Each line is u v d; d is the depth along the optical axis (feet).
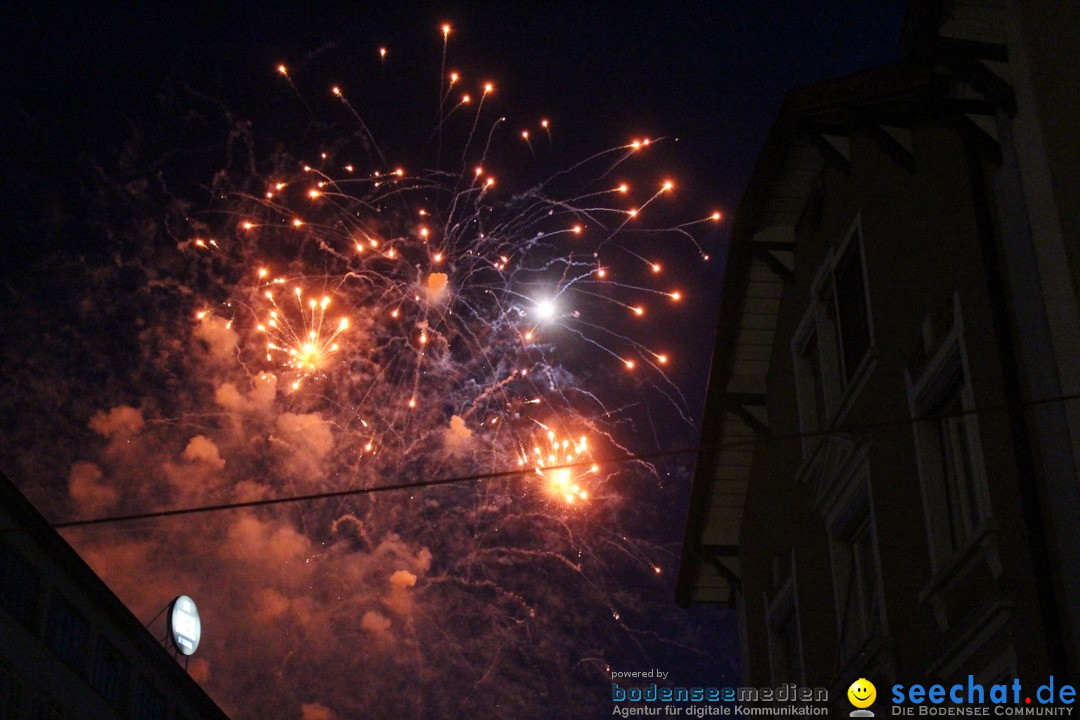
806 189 53.26
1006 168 36.32
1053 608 32.27
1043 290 34.06
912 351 41.96
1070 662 31.50
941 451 40.42
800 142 50.62
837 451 48.70
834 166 48.57
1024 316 34.78
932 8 37.06
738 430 60.08
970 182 37.65
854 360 48.32
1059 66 35.50
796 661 54.54
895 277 43.57
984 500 35.96
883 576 43.60
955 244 39.06
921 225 41.65
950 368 39.19
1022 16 36.63
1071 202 34.14
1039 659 32.63
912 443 41.37
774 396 57.26
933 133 40.98
